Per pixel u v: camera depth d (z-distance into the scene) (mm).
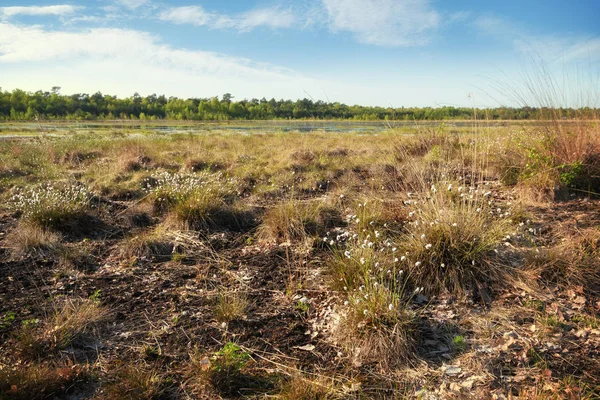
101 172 8906
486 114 6336
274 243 5469
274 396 2836
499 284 4043
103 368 3092
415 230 4641
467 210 4820
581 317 3510
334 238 5445
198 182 7094
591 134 6652
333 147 12633
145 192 7539
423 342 3381
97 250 5246
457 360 3146
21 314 3723
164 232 5621
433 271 4121
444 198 5668
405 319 3465
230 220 6145
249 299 4121
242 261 4996
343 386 2951
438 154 8719
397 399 2811
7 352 3199
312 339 3521
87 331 3500
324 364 3205
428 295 4008
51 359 3146
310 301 4051
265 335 3559
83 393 2842
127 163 9453
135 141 13062
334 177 8375
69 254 4902
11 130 28062
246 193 7559
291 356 3291
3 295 4051
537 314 3607
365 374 3082
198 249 5316
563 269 4078
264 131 25609
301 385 2879
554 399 2645
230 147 12930
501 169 7395
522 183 6684
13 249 5090
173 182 6859
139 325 3643
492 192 6684
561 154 6590
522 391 2758
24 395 2701
